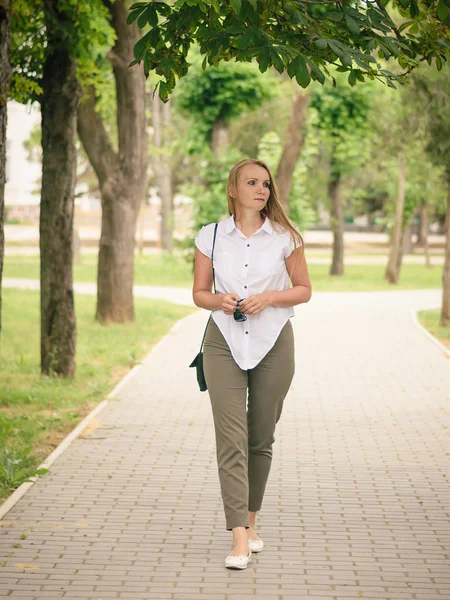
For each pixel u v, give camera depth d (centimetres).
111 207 1830
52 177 1128
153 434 841
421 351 1477
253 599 455
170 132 3875
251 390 516
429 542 544
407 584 475
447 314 1866
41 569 494
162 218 4600
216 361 507
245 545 499
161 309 2162
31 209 7100
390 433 859
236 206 519
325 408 989
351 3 572
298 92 2758
